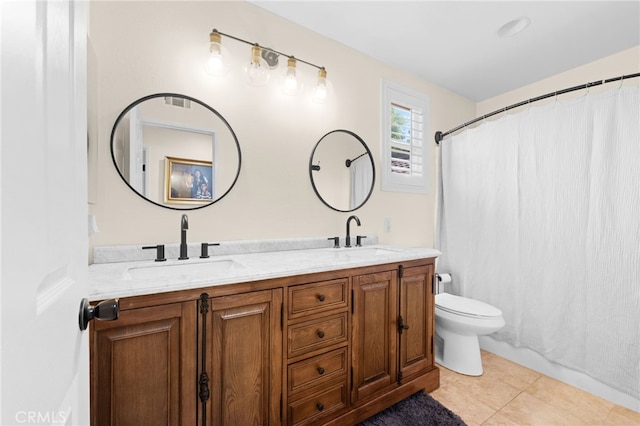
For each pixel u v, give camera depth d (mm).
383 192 2398
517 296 2133
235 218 1713
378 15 1849
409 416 1546
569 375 1886
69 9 523
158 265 1352
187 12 1580
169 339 982
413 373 1730
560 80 2512
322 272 1347
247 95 1757
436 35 2039
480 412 1617
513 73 2535
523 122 2105
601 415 1594
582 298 1821
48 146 415
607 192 1717
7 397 297
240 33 1732
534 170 2043
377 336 1562
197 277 1050
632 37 1998
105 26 1380
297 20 1908
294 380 1258
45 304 397
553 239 1946
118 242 1402
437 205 2721
